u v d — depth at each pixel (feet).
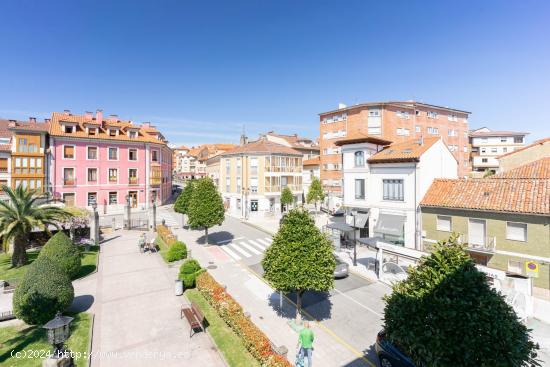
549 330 39.27
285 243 38.17
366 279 57.82
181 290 48.01
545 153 92.07
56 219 64.69
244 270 62.44
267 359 28.94
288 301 47.70
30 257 66.44
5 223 57.57
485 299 21.88
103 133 133.90
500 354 20.79
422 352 22.98
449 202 61.52
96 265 62.59
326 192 151.64
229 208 152.15
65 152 121.80
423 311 23.65
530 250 50.47
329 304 46.85
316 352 34.40
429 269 24.77
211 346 34.24
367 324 40.86
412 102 146.10
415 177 67.87
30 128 113.39
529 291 46.52
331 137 151.23
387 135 135.44
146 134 150.10
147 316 40.93
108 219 118.01
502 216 53.88
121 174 135.95
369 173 77.51
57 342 28.71
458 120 164.04
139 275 56.95
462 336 21.58
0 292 47.03
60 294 37.45
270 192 140.05
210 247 80.89
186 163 381.40
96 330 37.24
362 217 78.13
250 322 35.09
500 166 100.37
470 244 57.47
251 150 141.59
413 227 68.33
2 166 112.37
